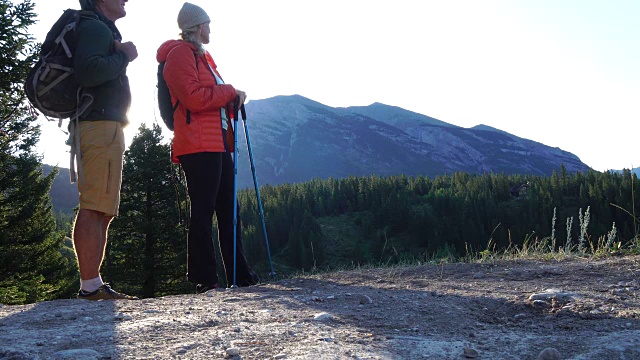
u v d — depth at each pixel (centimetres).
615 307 259
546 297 285
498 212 11162
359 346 195
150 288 2517
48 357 192
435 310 272
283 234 10556
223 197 444
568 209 10619
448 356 186
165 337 218
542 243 533
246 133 466
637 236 470
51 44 333
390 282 392
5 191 1883
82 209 345
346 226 12056
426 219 10819
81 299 336
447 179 14862
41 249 1997
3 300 1420
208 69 425
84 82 329
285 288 379
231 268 443
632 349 185
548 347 196
